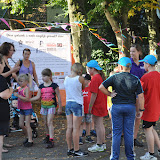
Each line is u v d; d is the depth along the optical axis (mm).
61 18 18375
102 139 4691
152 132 4316
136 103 4070
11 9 13266
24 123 5496
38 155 4578
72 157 4449
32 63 5887
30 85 5555
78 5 7102
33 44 6582
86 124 5281
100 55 17109
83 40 7176
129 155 3871
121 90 3803
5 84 3840
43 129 6363
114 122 3857
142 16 17891
